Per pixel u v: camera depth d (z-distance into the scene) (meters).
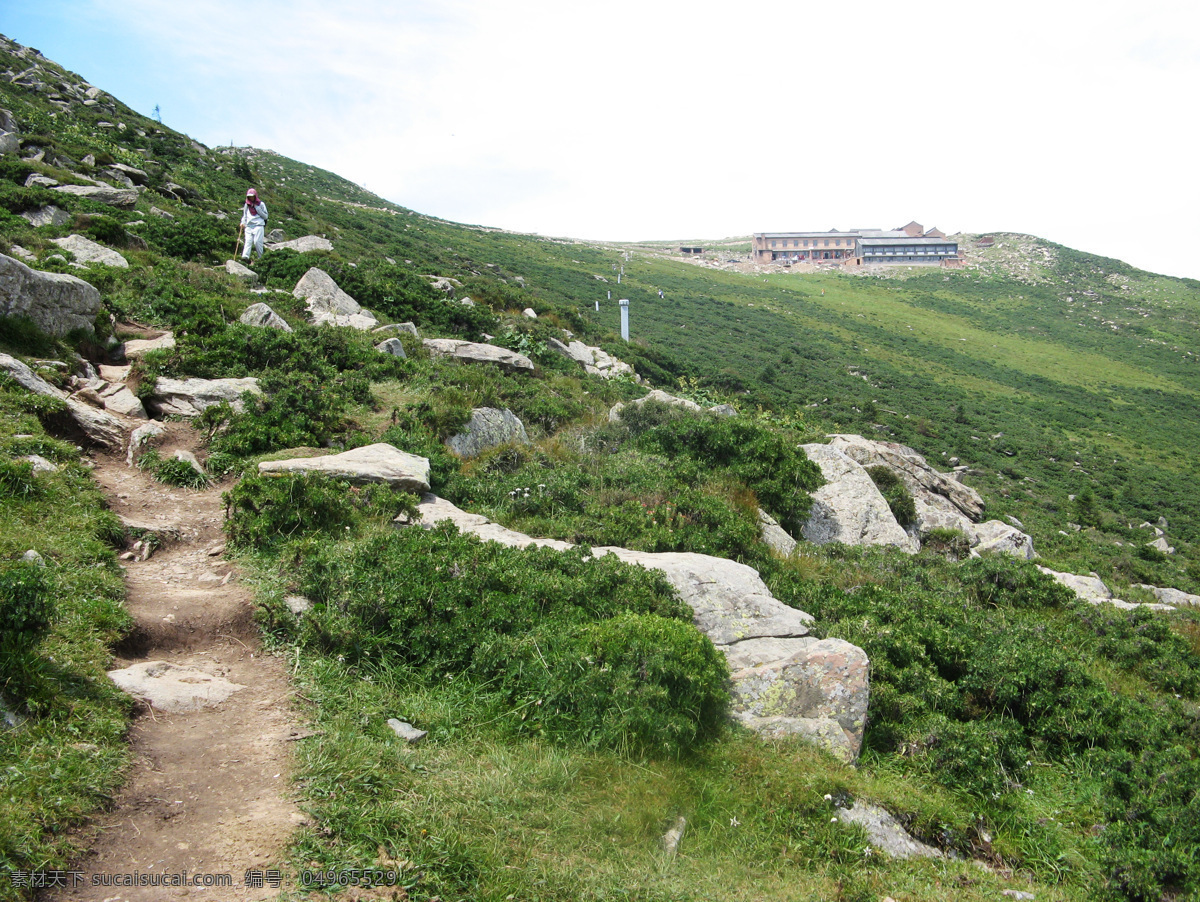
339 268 24.31
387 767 4.69
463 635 6.34
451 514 9.31
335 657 5.98
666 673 5.86
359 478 9.27
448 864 3.96
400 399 13.60
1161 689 9.60
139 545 7.20
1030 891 5.21
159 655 5.64
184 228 23.00
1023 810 6.11
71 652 4.91
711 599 8.04
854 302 108.75
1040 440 53.56
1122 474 48.12
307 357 13.43
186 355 11.89
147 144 45.88
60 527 6.68
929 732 6.55
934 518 17.31
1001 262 152.38
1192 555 33.91
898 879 4.96
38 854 3.36
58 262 14.91
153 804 3.97
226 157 55.56
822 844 5.07
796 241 151.75
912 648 7.71
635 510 10.69
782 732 6.11
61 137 35.75
